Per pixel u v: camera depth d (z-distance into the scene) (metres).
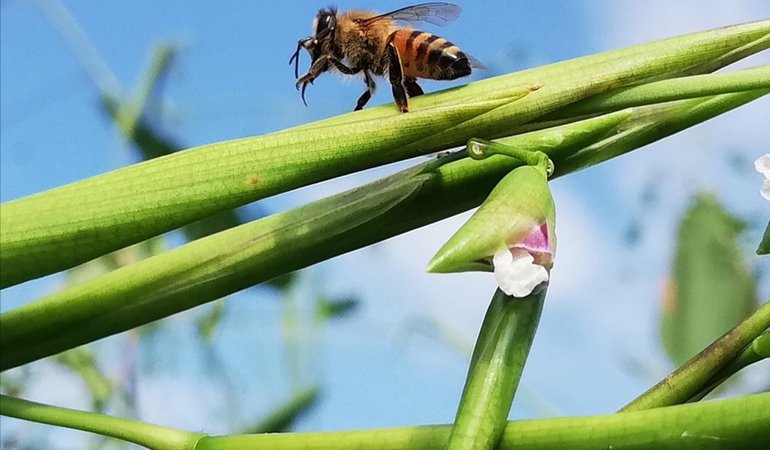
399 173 0.07
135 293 0.07
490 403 0.06
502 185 0.06
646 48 0.07
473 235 0.06
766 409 0.05
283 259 0.07
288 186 0.06
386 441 0.06
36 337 0.07
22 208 0.06
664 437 0.06
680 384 0.06
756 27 0.07
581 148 0.07
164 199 0.06
